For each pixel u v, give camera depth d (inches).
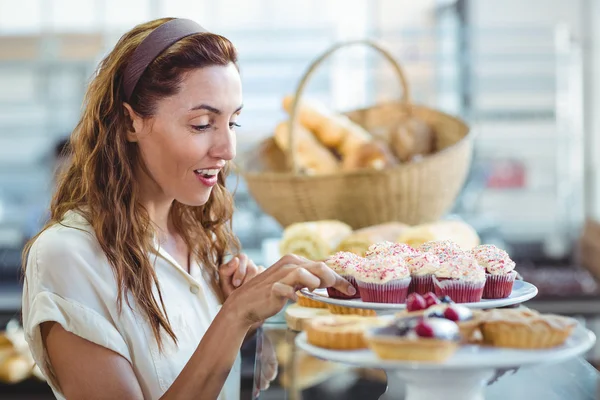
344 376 33.6
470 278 41.4
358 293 44.8
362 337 33.1
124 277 46.8
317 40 146.9
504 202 145.6
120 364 44.7
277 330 45.2
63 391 45.9
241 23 159.8
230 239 59.0
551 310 108.5
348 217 79.5
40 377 85.7
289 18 160.1
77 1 158.1
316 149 88.0
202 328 51.6
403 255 46.7
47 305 44.6
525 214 145.7
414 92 146.2
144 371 46.9
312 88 145.6
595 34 155.3
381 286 42.6
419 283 43.8
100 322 44.8
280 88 145.3
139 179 50.3
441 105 146.9
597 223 135.6
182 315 50.4
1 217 143.4
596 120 148.7
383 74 146.2
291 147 81.4
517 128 145.9
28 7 158.1
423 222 81.2
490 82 145.6
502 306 42.3
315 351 33.6
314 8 160.1
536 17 155.9
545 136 145.6
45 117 147.1
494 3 156.4
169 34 47.1
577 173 146.0
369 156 85.5
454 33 146.6
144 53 47.1
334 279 43.4
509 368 30.7
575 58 145.1
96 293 46.0
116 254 46.9
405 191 78.0
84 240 46.9
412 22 159.0
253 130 143.6
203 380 44.1
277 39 146.7
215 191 57.2
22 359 86.2
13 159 145.9
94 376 44.2
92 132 49.3
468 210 145.2
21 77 146.8
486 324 31.6
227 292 56.3
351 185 77.5
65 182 51.3
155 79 46.7
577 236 142.4
